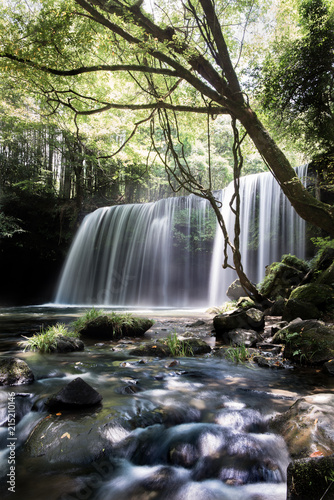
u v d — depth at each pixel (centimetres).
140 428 266
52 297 2020
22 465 221
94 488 202
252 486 207
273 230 1298
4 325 864
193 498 196
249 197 1420
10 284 1930
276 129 1030
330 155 995
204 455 237
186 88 763
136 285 1820
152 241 1800
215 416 286
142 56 631
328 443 212
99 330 660
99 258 1923
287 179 675
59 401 290
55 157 2433
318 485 160
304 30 912
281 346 528
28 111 1420
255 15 725
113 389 349
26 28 522
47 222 2033
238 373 416
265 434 254
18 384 351
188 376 404
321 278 754
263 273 1329
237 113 654
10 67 564
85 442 239
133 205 1927
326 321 613
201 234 1669
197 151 2773
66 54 579
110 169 1838
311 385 364
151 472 223
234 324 644
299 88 914
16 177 2195
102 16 541
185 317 1016
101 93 848
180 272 1733
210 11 616
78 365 445
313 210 668
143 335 686
